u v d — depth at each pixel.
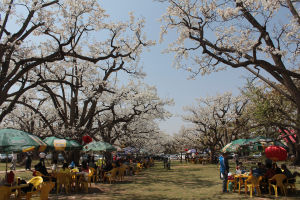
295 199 8.09
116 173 14.66
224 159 10.20
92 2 12.08
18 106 26.39
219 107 32.53
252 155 14.23
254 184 8.86
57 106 17.34
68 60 17.47
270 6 8.42
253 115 14.16
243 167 12.59
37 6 10.34
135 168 22.19
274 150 8.56
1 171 19.00
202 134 40.72
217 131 35.66
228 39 10.75
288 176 9.29
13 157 19.59
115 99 20.31
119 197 9.24
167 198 8.98
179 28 11.67
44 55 16.69
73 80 18.20
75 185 10.96
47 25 10.77
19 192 7.82
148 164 29.39
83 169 11.27
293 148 19.72
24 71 9.76
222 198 8.71
